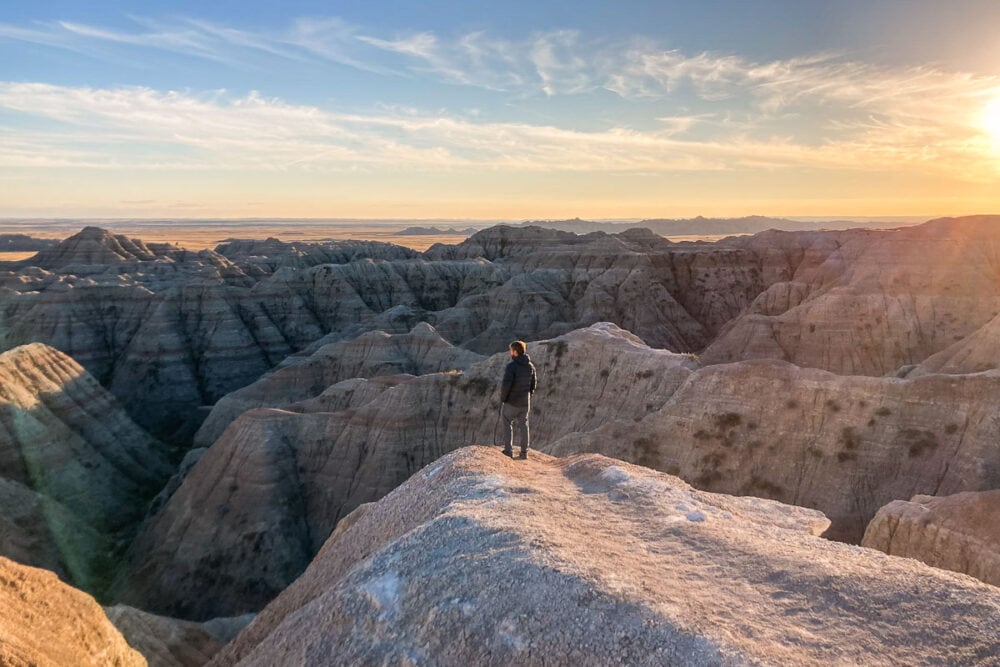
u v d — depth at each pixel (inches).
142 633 1029.8
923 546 1105.4
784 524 530.6
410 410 2404.0
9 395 2566.4
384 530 541.0
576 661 298.4
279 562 2111.2
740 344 3508.9
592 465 585.3
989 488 1330.0
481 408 2354.8
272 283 5226.4
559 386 2353.6
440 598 358.3
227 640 1209.4
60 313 4377.5
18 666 479.5
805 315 3533.5
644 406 2096.5
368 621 370.6
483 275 5802.2
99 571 2244.1
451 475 554.9
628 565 369.1
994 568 992.2
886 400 1563.7
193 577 2114.9
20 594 581.9
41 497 2247.8
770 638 296.4
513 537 400.2
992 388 1467.8
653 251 5679.1
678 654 287.4
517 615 329.4
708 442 1681.8
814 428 1599.4
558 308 4849.9
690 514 466.9
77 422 2859.3
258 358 4581.7
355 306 5255.9
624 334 2519.7
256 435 2406.5
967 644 291.6
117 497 2679.6
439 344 3555.6
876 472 1489.9
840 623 312.7
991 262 3782.0
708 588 347.6
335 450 2406.5
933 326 3376.0
